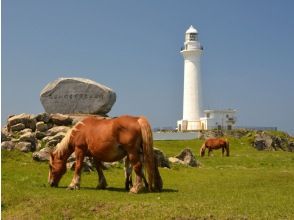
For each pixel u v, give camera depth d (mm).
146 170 19500
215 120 103375
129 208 16234
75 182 21141
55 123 38031
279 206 17016
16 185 20844
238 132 83500
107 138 19938
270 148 73750
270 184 24531
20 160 29078
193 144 66312
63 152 21844
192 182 25875
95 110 46156
